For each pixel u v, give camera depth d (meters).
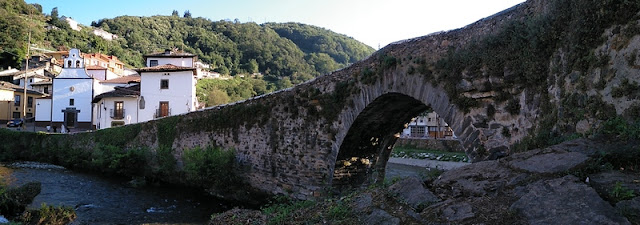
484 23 9.15
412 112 12.95
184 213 14.12
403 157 35.31
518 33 8.01
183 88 36.56
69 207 12.80
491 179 5.16
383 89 11.52
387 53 11.65
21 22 64.38
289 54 96.12
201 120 20.30
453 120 9.46
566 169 4.62
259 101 16.88
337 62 105.00
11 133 31.19
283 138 15.50
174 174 20.92
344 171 13.93
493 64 8.55
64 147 28.86
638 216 3.53
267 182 16.08
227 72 79.31
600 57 5.76
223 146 18.69
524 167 5.12
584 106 5.98
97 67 47.38
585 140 5.38
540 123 7.23
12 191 13.58
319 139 14.03
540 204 4.07
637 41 5.14
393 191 5.82
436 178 6.02
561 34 6.81
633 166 4.46
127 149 24.42
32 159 29.78
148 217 13.29
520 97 8.01
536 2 7.85
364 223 5.23
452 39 9.84
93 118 40.91
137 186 19.75
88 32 82.94
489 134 8.63
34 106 51.41
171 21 104.31
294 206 8.27
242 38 97.81
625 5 5.35
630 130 4.94
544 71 7.32
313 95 14.27
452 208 4.68
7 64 59.00
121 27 92.56
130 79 44.62
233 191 17.05
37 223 11.20
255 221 7.46
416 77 10.48
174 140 21.94
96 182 20.48
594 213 3.66
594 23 5.91
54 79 41.50
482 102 8.87
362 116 12.56
